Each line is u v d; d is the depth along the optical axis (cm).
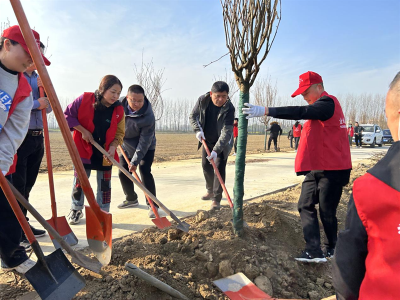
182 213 425
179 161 1103
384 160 116
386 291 108
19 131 216
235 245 282
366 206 113
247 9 254
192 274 252
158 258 258
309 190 301
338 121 279
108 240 239
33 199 480
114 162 325
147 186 427
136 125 387
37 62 192
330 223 300
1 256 235
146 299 215
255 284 252
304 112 264
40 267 196
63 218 301
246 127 283
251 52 255
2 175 184
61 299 191
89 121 325
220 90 397
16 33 199
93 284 226
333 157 277
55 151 1490
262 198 511
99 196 357
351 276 125
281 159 1198
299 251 315
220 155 429
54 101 204
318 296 255
